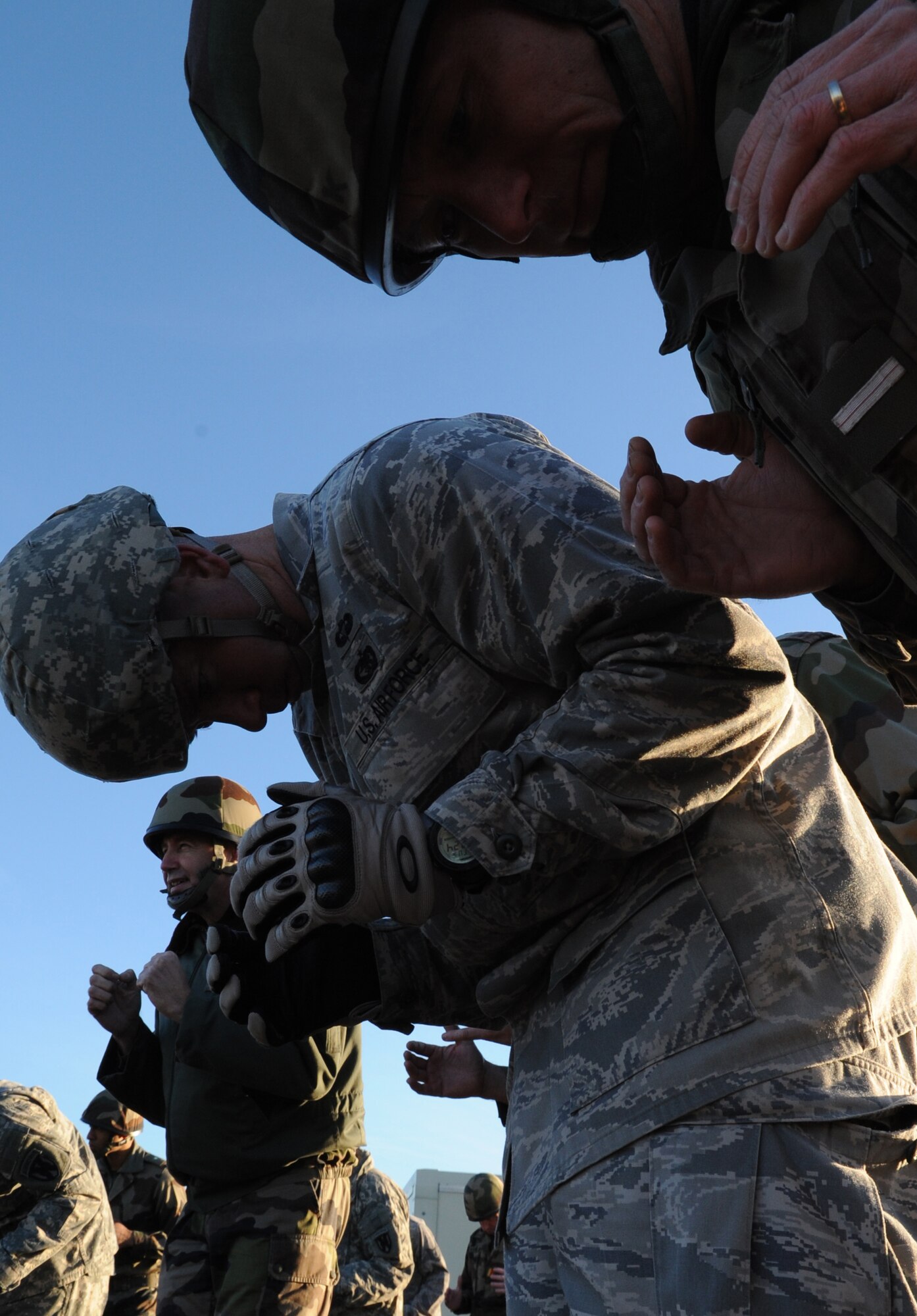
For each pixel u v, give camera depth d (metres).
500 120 1.43
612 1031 1.52
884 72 0.98
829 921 1.55
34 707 1.90
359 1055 4.36
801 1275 1.34
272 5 1.47
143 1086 4.34
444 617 1.72
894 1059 1.54
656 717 1.52
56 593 1.88
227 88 1.54
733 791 1.61
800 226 1.00
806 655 2.81
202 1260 4.23
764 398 1.38
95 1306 6.15
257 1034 1.77
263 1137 4.08
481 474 1.68
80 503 2.05
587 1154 1.48
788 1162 1.41
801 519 1.41
